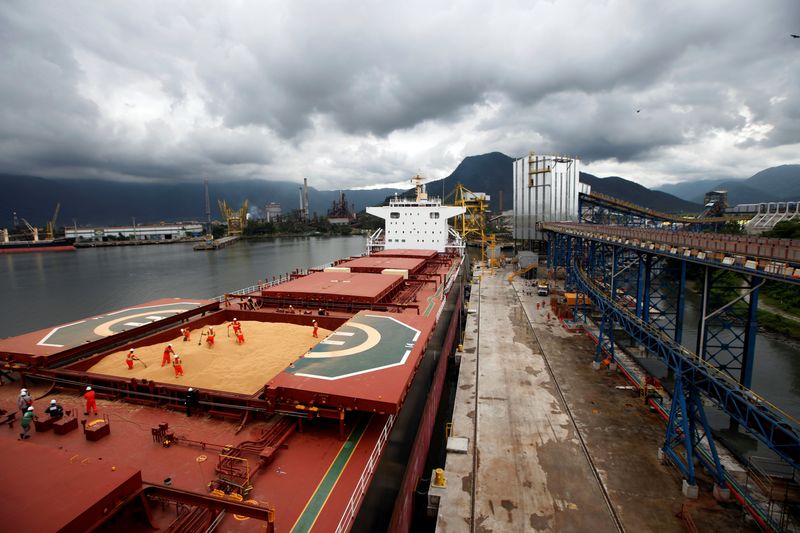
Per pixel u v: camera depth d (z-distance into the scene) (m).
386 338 18.34
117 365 16.73
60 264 120.62
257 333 21.36
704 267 20.66
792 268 14.89
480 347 38.50
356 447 12.75
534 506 18.22
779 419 15.49
